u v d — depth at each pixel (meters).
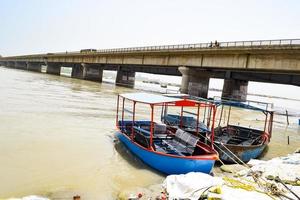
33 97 29.86
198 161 10.51
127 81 75.56
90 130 17.08
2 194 8.02
